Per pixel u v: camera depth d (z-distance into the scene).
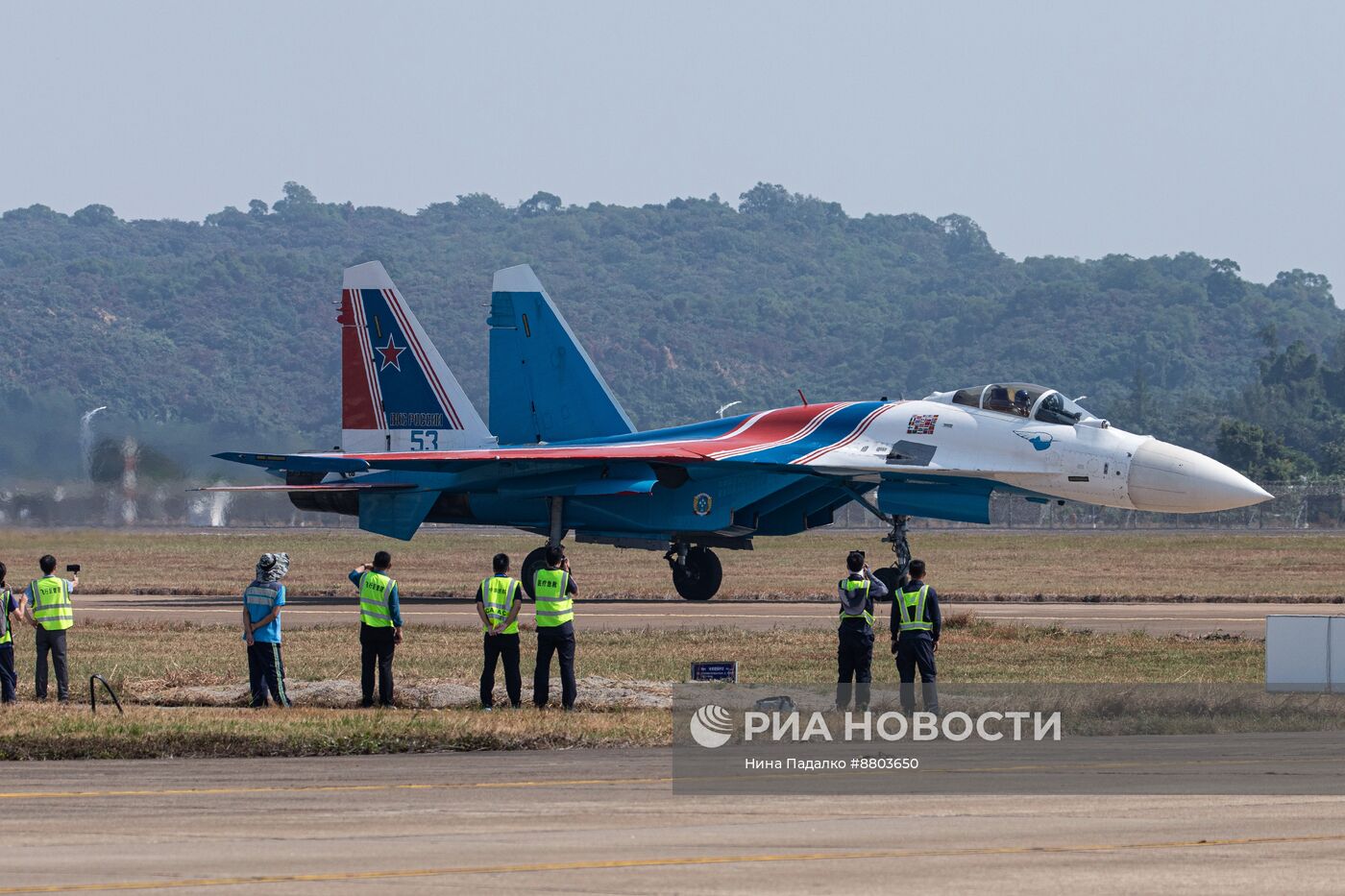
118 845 41.50
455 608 125.44
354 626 105.19
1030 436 124.81
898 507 129.88
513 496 135.75
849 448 128.75
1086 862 39.75
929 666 66.31
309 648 92.56
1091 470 123.50
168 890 36.91
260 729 59.09
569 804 47.16
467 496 138.88
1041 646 93.62
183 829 43.53
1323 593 145.75
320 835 42.84
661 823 44.38
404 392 144.88
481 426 144.38
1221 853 40.78
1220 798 47.97
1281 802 47.44
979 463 125.12
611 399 142.38
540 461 130.25
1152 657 87.88
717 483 130.00
